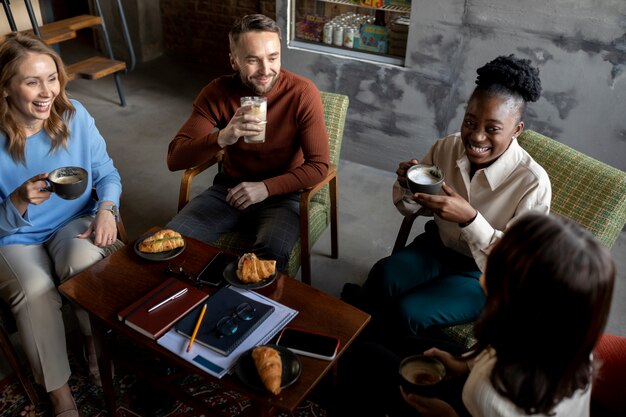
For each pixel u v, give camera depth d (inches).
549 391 40.5
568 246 37.8
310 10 134.4
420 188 69.6
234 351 60.7
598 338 39.4
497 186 73.5
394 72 128.1
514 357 41.0
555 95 115.6
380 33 129.8
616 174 75.1
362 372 64.2
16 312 73.2
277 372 56.3
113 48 206.1
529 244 39.0
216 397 81.2
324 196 99.7
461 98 124.1
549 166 80.8
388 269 81.0
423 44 122.5
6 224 74.5
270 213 90.0
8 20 147.6
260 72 84.0
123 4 195.8
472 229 69.7
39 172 80.1
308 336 62.9
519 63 66.1
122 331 63.9
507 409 43.4
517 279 39.4
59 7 226.1
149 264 74.0
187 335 62.2
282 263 85.1
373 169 141.5
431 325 74.0
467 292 74.8
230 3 188.5
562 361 39.5
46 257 79.7
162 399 79.3
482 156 71.6
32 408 79.4
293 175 87.3
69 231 81.8
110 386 75.5
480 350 49.9
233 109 90.6
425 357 55.8
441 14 118.0
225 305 66.2
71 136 81.5
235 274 71.2
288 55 138.4
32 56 71.9
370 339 81.7
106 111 166.2
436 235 84.4
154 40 204.4
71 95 174.1
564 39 109.8
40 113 74.8
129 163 140.6
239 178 94.6
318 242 115.6
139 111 167.5
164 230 77.4
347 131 141.0
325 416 79.3
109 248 82.3
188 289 68.8
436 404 52.3
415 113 130.4
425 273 80.9
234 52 84.9
